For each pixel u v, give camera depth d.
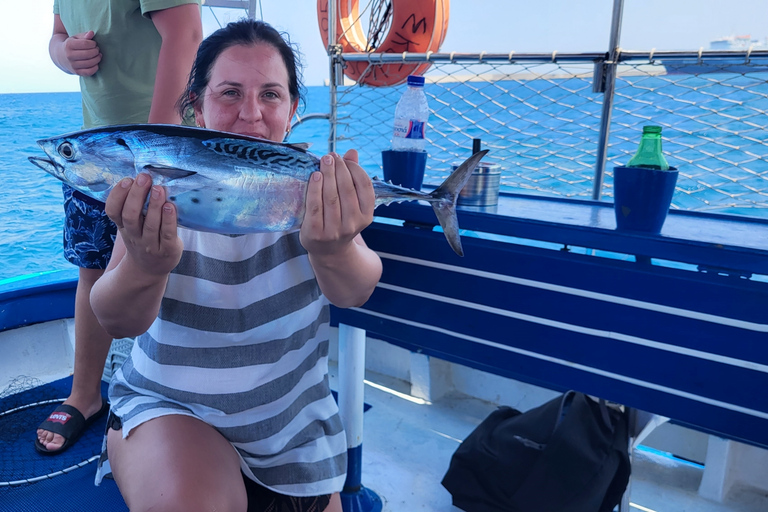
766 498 1.74
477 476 1.63
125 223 0.79
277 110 1.05
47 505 1.58
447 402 2.30
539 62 1.55
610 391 1.22
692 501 1.73
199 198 0.80
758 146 7.05
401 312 1.49
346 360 1.58
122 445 1.00
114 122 1.69
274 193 0.84
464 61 1.63
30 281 2.24
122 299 0.94
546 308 1.27
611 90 1.51
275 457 1.12
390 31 1.81
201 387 1.06
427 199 1.02
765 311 1.01
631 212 1.17
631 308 1.16
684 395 1.13
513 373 1.34
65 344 2.34
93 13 1.59
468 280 1.37
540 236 1.28
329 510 1.17
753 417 1.06
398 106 1.54
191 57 1.43
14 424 1.95
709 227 1.25
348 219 0.88
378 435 2.07
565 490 1.48
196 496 0.87
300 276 1.15
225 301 1.07
